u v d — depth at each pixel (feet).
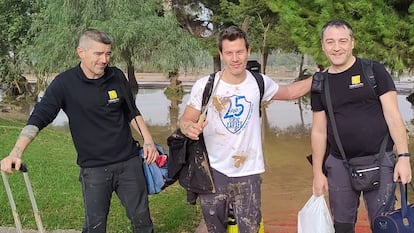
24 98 82.33
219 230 11.77
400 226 10.60
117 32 59.88
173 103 74.13
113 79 11.97
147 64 66.03
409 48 25.34
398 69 26.32
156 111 64.13
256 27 83.20
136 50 63.00
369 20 24.50
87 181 12.14
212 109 11.08
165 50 63.46
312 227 11.53
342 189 11.48
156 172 12.48
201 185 11.34
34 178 24.29
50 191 21.75
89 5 61.21
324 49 11.05
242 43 10.73
